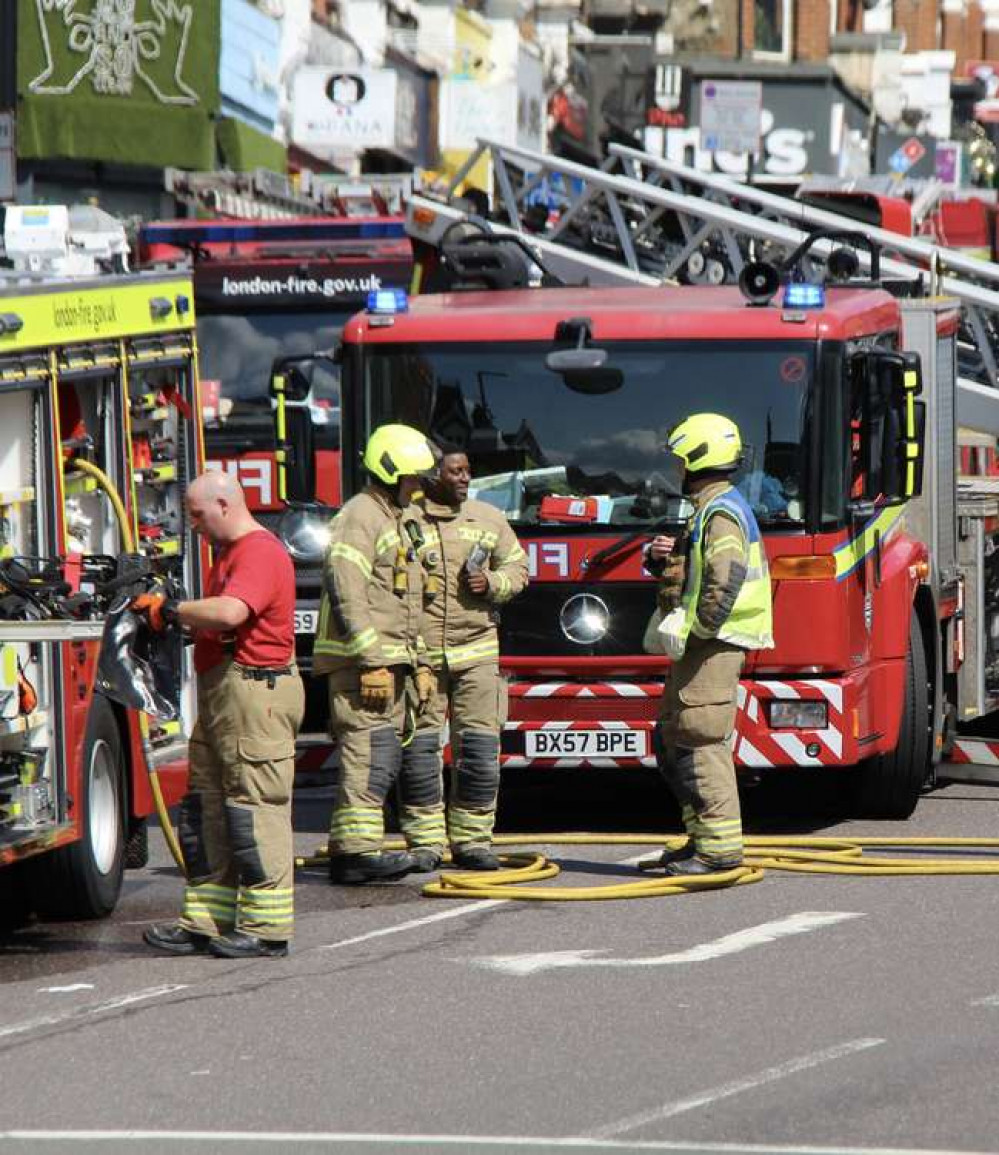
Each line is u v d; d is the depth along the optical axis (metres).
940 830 50.69
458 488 44.44
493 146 81.81
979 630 57.25
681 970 35.38
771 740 48.31
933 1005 32.66
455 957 36.81
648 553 43.88
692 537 43.22
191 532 47.25
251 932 37.28
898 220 92.25
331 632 44.28
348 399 49.59
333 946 38.16
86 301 41.81
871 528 49.88
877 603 50.28
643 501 48.44
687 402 48.56
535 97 169.75
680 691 43.53
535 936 38.59
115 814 42.34
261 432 69.06
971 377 69.81
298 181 102.50
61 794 39.72
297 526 63.50
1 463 38.56
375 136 125.06
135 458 44.91
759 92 149.25
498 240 57.81
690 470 43.38
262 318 70.19
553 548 48.59
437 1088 28.41
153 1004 33.72
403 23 151.25
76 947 38.81
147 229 71.12
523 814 53.69
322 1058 30.05
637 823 52.19
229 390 69.69
